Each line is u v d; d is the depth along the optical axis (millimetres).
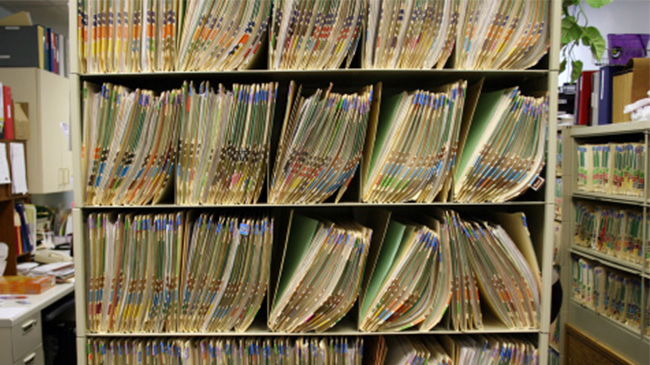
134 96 1168
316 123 1183
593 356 2525
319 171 1206
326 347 1227
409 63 1203
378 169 1226
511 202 1221
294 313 1208
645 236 2162
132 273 1196
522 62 1216
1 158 2289
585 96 2785
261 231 1194
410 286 1214
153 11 1171
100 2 1161
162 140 1188
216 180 1199
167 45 1179
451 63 1236
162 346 1214
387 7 1179
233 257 1199
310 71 1165
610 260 2439
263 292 1207
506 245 1206
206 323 1214
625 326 2348
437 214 1310
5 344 1731
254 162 1198
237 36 1186
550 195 1199
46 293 2068
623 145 2342
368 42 1187
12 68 2883
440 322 1295
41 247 2957
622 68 2492
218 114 1184
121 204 1195
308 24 1182
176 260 1203
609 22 5008
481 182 1222
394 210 1504
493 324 1262
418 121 1201
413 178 1215
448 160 1207
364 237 1185
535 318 1226
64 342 2256
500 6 1192
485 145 1201
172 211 1269
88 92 1169
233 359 1226
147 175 1195
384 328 1239
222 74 1204
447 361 1228
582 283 2715
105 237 1184
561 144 2814
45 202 3646
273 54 1187
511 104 1191
